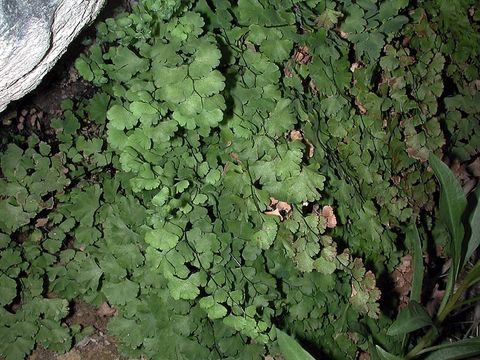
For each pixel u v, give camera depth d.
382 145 0.29
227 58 0.24
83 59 0.24
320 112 0.27
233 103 0.24
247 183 0.25
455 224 0.24
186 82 0.22
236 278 0.26
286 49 0.25
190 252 0.24
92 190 0.28
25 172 0.28
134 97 0.22
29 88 0.22
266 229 0.25
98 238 0.29
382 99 0.29
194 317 0.27
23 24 0.18
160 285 0.26
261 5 0.24
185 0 0.23
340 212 0.28
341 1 0.27
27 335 0.29
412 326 0.23
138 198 0.28
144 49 0.23
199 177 0.25
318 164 0.25
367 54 0.28
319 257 0.26
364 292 0.27
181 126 0.24
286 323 0.29
